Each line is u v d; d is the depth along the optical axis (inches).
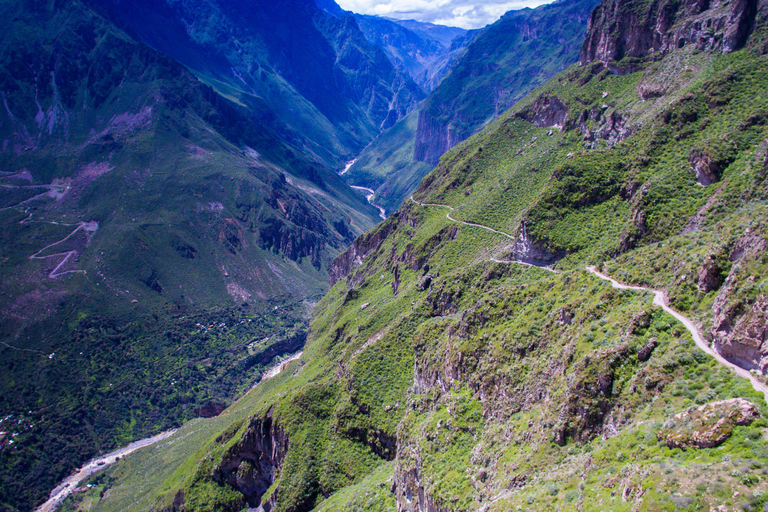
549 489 1840.6
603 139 5462.6
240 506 4877.0
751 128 3545.8
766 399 1612.9
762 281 1804.9
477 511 2058.3
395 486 3080.7
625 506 1530.5
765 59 4180.6
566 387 2191.2
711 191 3395.7
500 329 3014.3
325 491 3981.3
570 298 2783.0
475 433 2667.3
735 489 1373.0
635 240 3464.6
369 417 4207.7
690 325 2050.9
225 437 5733.3
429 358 3553.2
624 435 1820.9
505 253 4790.8
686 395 1791.3
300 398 4660.4
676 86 4835.1
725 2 5083.7
